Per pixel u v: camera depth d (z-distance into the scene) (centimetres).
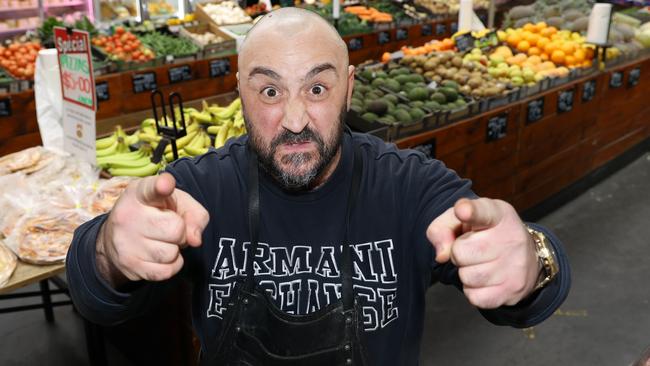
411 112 314
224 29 604
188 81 516
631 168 481
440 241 79
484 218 72
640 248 369
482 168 345
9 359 283
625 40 459
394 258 120
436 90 343
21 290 340
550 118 382
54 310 320
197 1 700
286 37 99
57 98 260
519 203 383
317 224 120
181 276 121
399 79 360
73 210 214
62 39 238
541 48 420
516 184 374
